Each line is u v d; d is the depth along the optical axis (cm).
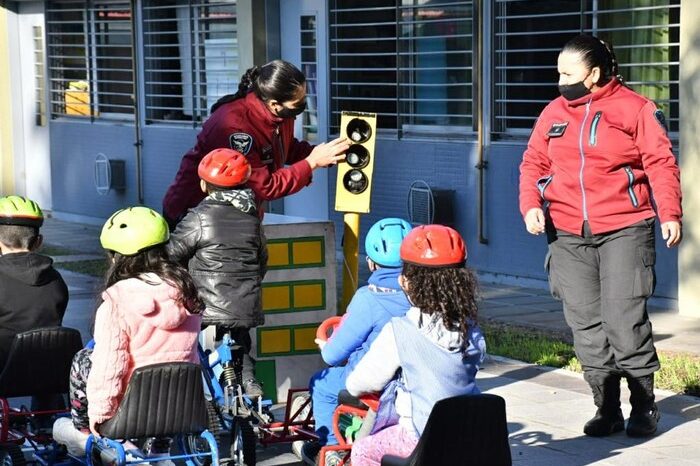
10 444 639
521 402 842
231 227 683
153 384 559
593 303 748
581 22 1282
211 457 589
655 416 750
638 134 726
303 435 671
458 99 1447
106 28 2012
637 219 730
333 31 1599
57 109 2155
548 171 762
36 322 682
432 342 518
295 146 819
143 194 1944
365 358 528
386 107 1554
